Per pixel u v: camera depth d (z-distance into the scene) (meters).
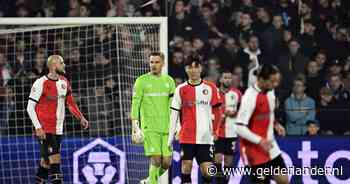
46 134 30.64
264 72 21.58
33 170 33.91
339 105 37.03
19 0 43.25
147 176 33.91
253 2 40.16
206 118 28.25
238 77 37.78
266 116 21.86
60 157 32.44
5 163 33.94
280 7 40.34
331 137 33.81
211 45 38.88
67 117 34.94
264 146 21.05
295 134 35.34
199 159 28.27
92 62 35.06
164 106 29.73
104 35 34.91
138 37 34.19
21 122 34.81
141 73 34.16
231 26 39.62
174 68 37.78
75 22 32.94
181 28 39.62
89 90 35.12
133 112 29.42
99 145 34.00
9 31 34.91
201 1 39.97
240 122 21.58
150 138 29.56
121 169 33.88
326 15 40.53
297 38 39.78
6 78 34.91
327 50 39.69
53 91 30.64
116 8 42.66
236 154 34.44
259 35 39.25
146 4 42.31
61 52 35.31
